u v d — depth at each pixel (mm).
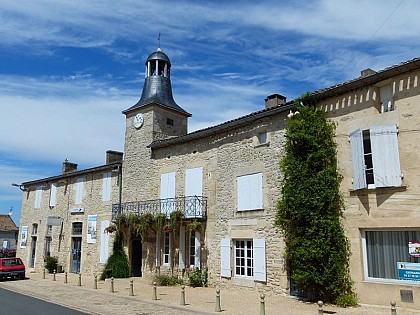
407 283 8867
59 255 21984
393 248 9227
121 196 18453
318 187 10320
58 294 12922
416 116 8992
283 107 11758
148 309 9617
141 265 16969
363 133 9891
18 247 26141
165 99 18531
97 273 18922
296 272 10445
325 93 10727
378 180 9344
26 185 26562
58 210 22828
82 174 21484
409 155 8984
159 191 16453
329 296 9969
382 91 9891
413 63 8922
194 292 12461
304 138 10672
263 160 12461
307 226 10398
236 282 12688
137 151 18062
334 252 9875
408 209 8859
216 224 13773
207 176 14500
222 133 14195
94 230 19781
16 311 9680
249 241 12734
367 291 9352
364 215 9609
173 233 15359
